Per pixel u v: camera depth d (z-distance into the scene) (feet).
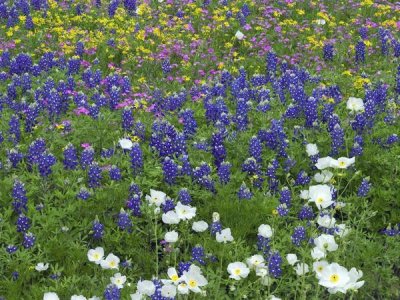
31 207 22.44
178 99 31.99
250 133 28.27
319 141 27.20
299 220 22.81
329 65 41.04
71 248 20.76
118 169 24.20
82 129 28.25
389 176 25.09
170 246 20.01
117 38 43.34
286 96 33.96
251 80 37.04
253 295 19.30
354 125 27.96
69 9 48.83
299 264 19.35
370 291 20.25
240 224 22.22
